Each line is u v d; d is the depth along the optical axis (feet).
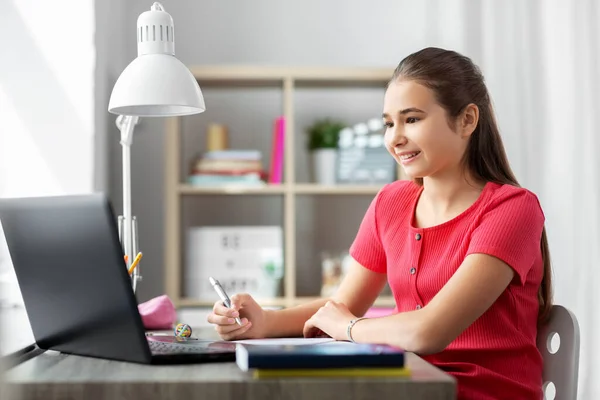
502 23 10.04
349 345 3.82
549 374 4.99
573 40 8.60
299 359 3.40
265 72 10.43
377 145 10.80
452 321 4.31
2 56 8.73
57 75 8.75
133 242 5.67
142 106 5.70
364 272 5.65
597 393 7.89
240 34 11.44
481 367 4.64
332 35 11.51
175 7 11.39
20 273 4.23
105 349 3.96
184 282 10.80
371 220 5.62
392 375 3.41
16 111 8.71
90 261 3.75
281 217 11.53
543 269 5.10
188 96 5.26
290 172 10.54
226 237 10.63
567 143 8.66
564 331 4.88
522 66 9.62
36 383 3.43
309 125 11.62
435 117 4.78
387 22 11.51
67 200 3.74
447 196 5.02
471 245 4.67
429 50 4.98
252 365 3.39
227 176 10.48
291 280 10.48
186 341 4.59
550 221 8.96
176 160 10.34
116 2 10.58
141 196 11.27
